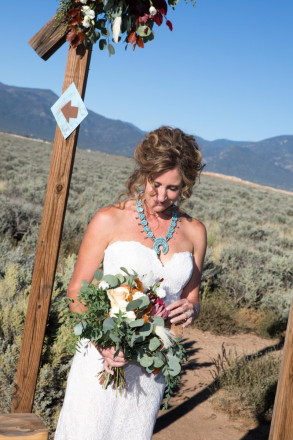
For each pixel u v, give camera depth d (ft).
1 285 14.83
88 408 6.63
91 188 76.48
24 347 8.98
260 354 19.16
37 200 48.93
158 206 6.85
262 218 78.95
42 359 12.79
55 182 8.83
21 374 9.00
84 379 6.77
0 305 14.07
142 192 7.13
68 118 8.71
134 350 6.21
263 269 29.60
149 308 6.28
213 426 13.30
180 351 6.57
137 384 6.85
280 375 6.06
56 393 12.77
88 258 6.98
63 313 13.06
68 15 8.46
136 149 6.75
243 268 28.99
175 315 6.97
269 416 14.01
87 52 8.64
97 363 6.73
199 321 22.07
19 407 9.07
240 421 13.73
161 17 8.39
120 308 5.99
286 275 29.19
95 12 8.39
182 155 6.49
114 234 6.97
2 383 12.53
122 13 8.31
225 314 22.80
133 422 6.88
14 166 96.43
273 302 24.09
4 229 31.89
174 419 13.52
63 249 28.86
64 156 8.82
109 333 5.94
